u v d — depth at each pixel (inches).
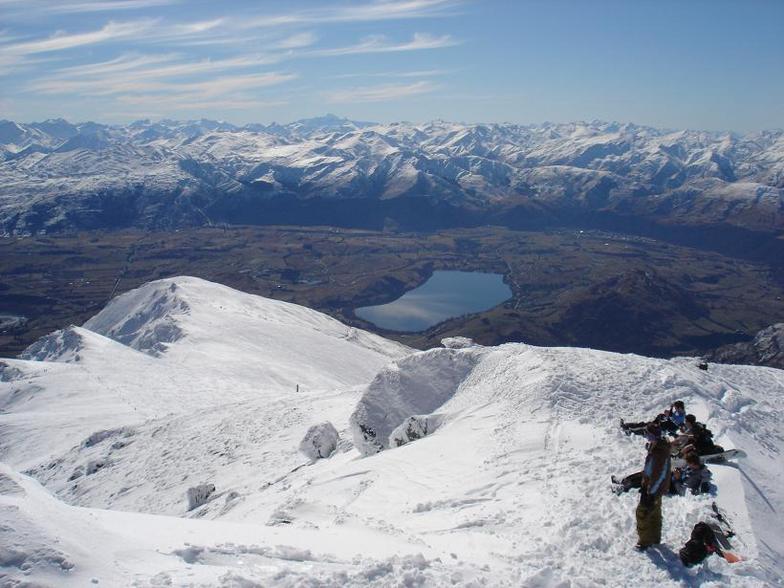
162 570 289.6
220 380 3257.9
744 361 6796.3
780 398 816.3
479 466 650.8
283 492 967.6
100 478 1722.4
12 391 3036.4
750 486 493.0
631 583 343.0
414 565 332.2
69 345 4128.9
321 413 1690.5
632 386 769.6
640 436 626.2
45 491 339.9
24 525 281.1
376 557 357.4
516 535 445.7
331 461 1151.6
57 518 305.4
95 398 2807.6
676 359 931.3
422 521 541.3
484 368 984.3
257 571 305.9
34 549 268.5
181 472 1530.5
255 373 3558.1
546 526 455.5
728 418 660.7
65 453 2087.8
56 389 2942.9
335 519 507.8
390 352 6176.2
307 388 3545.8
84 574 266.1
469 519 508.1
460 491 596.7
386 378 1042.7
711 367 921.5
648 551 386.9
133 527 363.9
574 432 663.8
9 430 2468.0
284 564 324.5
